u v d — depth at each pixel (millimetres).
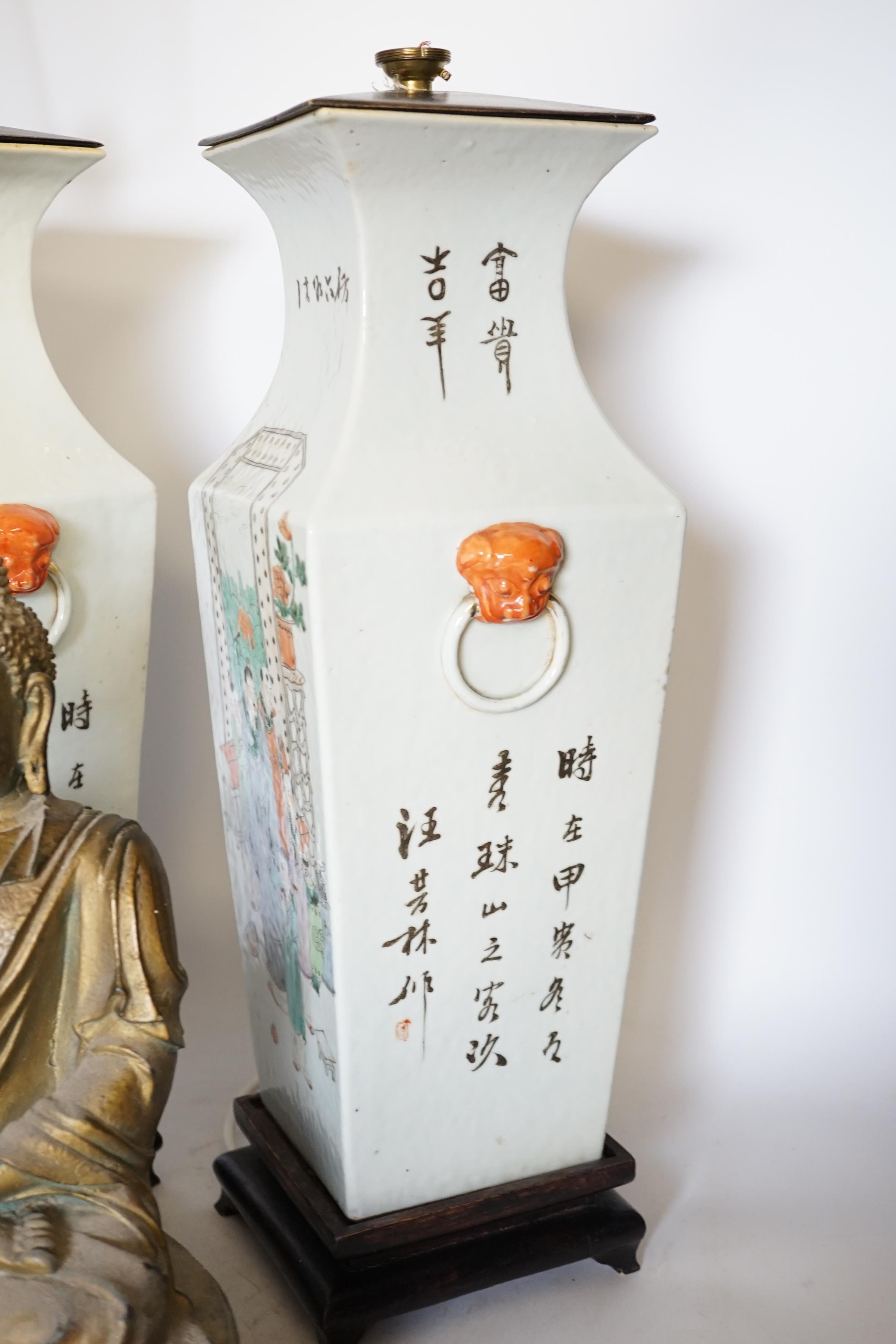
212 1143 1605
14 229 1330
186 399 1723
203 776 1862
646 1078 1775
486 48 1603
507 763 1187
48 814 1123
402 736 1134
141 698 1487
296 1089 1369
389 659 1103
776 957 1951
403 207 1057
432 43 1605
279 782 1234
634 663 1208
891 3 1585
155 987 1094
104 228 1640
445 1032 1258
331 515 1047
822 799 1901
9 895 1070
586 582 1155
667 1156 1612
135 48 1598
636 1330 1337
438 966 1231
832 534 1780
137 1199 1027
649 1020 1899
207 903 1897
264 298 1706
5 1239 979
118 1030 1084
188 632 1799
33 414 1362
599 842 1261
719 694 1838
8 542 1277
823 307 1690
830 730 1873
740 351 1700
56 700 1258
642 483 1174
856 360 1714
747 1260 1440
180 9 1590
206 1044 1788
